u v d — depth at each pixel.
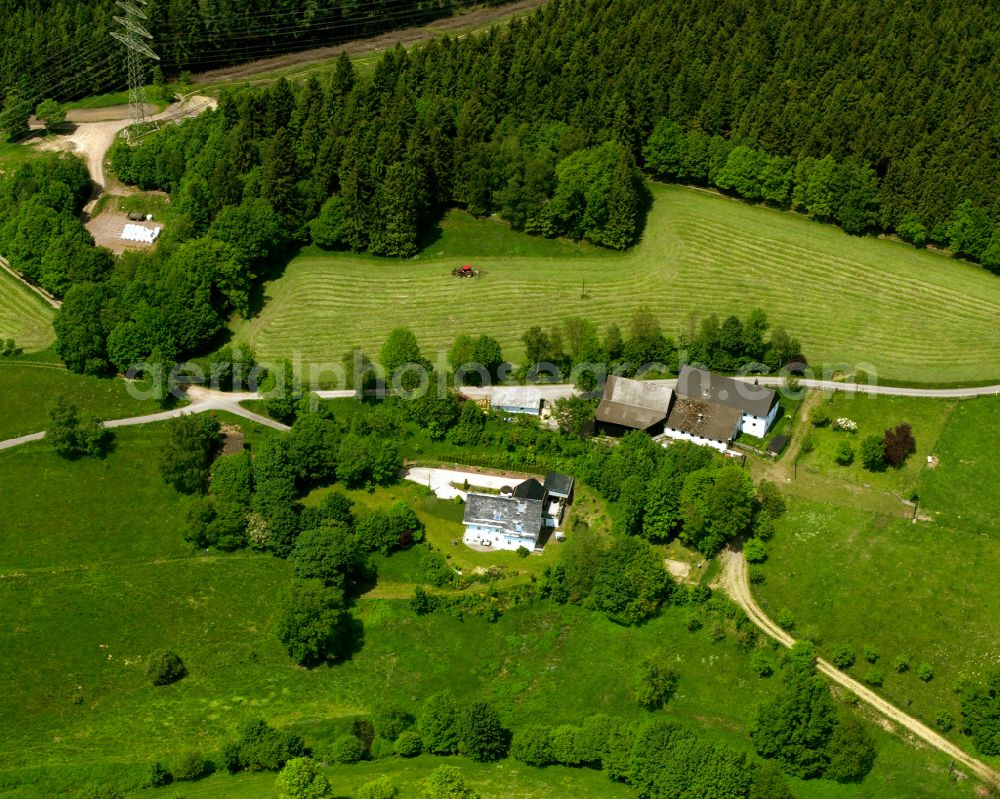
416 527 184.12
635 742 152.50
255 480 188.75
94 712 165.62
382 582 180.25
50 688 167.88
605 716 157.75
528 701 165.62
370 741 159.88
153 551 184.62
